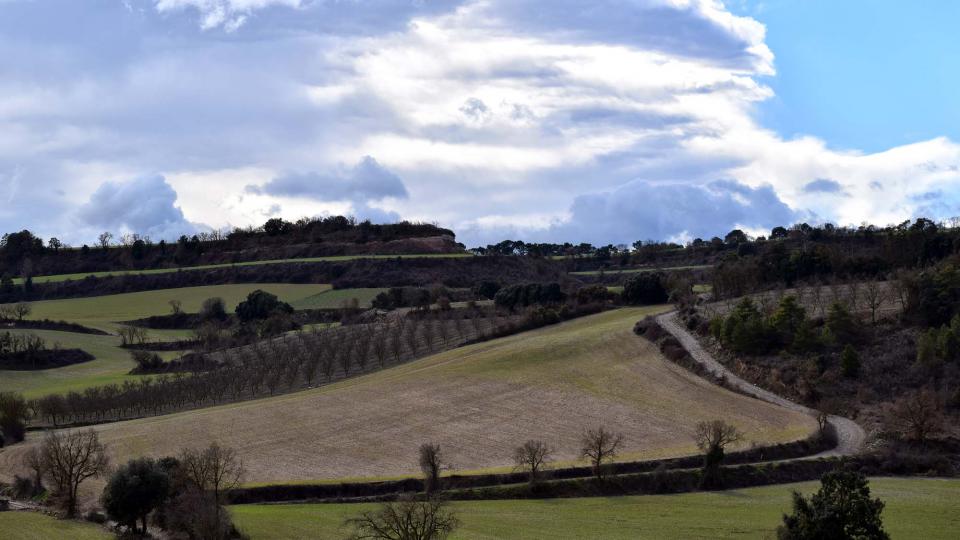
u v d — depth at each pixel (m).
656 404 159.12
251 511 108.50
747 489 121.44
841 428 144.25
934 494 114.25
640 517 105.69
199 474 110.00
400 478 122.31
